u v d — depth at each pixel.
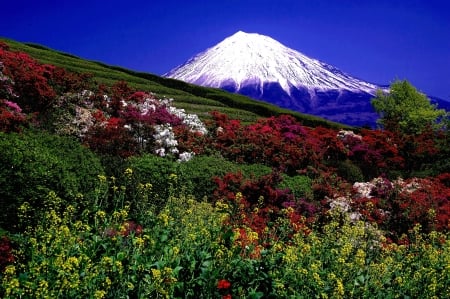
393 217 20.48
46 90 23.48
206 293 9.85
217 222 12.89
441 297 11.81
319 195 21.41
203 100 54.16
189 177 19.44
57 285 8.29
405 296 11.65
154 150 23.30
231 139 26.08
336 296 10.26
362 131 34.34
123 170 17.44
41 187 13.10
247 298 9.82
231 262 10.39
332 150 29.00
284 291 10.22
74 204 13.65
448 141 34.38
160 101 29.44
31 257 10.12
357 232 14.58
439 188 23.70
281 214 19.30
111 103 25.86
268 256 10.98
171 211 15.01
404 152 33.12
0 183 12.64
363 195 21.80
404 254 14.55
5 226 12.64
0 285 8.59
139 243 10.12
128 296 8.93
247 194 19.98
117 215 11.71
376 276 12.16
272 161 25.09
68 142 17.72
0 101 20.81
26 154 13.84
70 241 10.09
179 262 9.97
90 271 8.89
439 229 20.31
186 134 25.58
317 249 12.95
